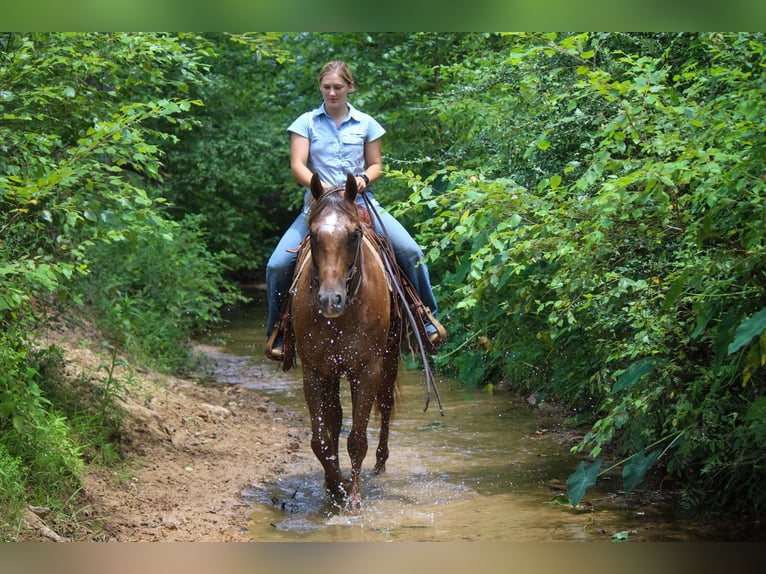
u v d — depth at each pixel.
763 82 5.19
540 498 7.28
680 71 7.73
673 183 5.12
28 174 6.60
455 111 11.43
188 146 20.64
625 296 7.08
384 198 14.66
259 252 28.59
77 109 7.49
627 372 6.61
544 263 8.27
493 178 9.67
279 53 7.67
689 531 6.30
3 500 5.84
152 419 9.10
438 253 6.32
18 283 6.39
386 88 15.48
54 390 8.17
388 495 7.48
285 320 7.66
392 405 8.12
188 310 14.30
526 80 8.62
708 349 6.67
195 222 16.30
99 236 7.03
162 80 7.95
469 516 6.84
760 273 5.47
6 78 6.76
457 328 11.98
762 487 6.34
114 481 7.20
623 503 7.03
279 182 23.75
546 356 9.83
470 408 10.89
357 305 6.87
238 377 13.30
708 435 6.50
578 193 6.50
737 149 5.55
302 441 9.49
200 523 6.57
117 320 10.16
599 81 5.76
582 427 9.59
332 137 7.75
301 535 6.40
